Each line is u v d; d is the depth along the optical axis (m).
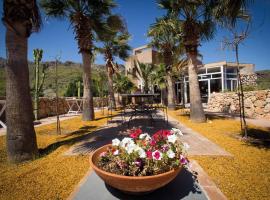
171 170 2.05
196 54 8.65
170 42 13.91
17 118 3.81
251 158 3.65
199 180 2.64
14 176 3.10
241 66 20.98
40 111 12.34
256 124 7.46
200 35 8.70
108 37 10.80
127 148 2.16
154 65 22.67
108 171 2.14
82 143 4.98
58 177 2.99
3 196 2.47
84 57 9.74
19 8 3.80
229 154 3.85
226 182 2.71
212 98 14.76
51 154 4.20
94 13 9.31
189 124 7.88
